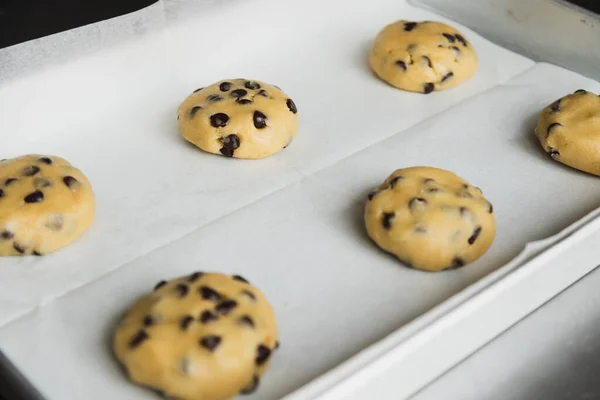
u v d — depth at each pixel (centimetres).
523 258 48
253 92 57
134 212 53
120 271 50
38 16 72
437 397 45
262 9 63
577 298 49
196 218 53
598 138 55
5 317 48
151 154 56
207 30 61
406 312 49
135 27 60
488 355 46
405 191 51
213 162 56
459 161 56
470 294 46
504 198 54
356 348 47
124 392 45
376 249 51
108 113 59
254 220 53
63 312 48
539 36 64
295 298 49
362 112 60
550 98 60
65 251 51
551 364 46
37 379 46
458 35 62
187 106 57
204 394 45
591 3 74
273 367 46
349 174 55
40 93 57
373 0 67
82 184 52
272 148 56
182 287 46
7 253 51
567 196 54
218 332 45
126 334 46
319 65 63
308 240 52
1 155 56
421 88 61
